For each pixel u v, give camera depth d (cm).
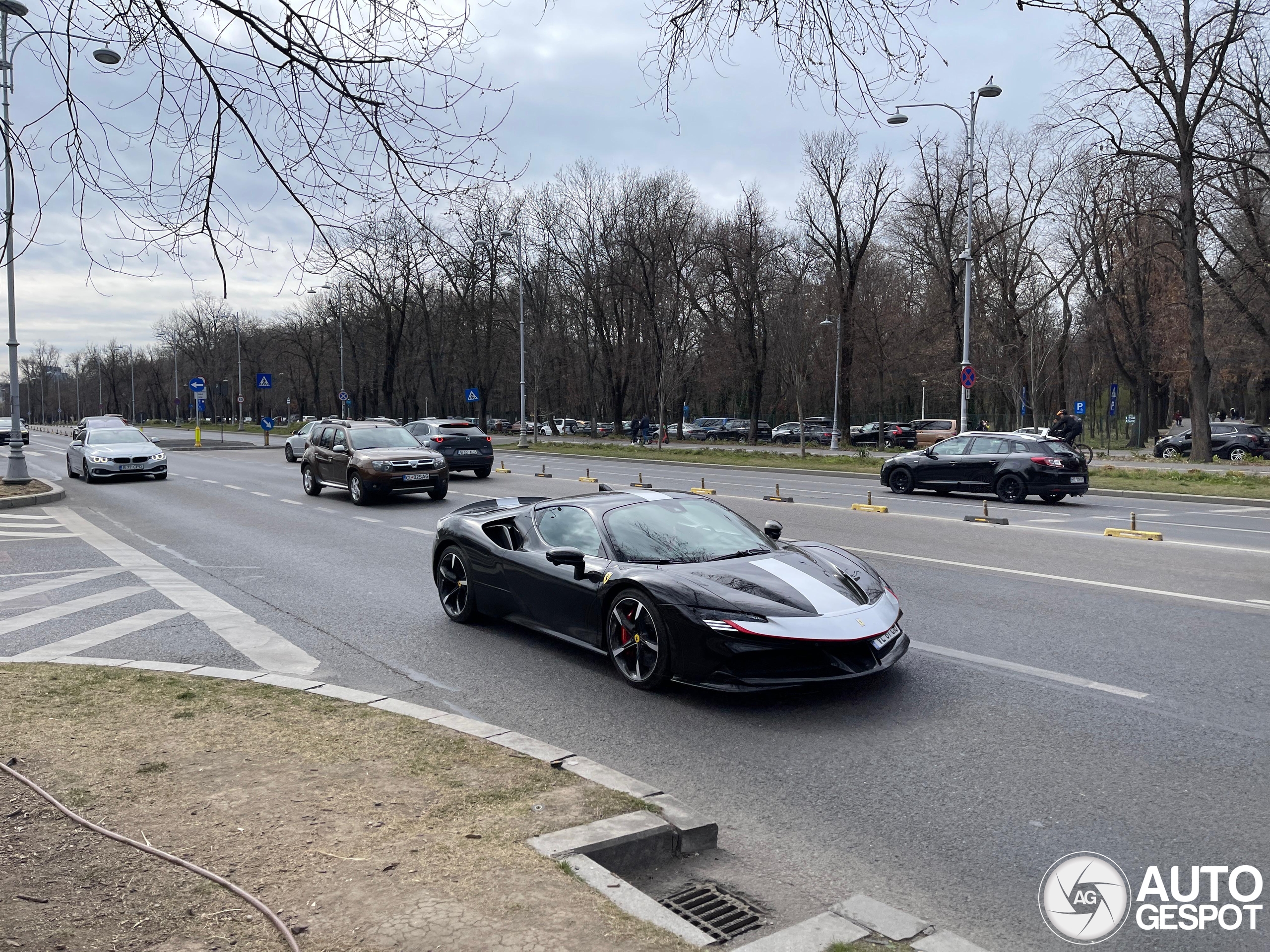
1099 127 3030
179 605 862
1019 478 1878
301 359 9394
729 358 6125
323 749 458
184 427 9669
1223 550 1161
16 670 609
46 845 353
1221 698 561
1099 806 413
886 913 322
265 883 321
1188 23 2917
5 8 405
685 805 396
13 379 2078
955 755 476
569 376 7338
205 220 450
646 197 5234
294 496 1986
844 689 591
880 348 5631
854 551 1152
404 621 800
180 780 417
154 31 414
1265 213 3384
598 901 308
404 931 289
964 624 757
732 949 298
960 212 4762
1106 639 707
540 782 414
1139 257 4100
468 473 2617
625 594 608
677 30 434
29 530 1430
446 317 5881
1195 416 3147
